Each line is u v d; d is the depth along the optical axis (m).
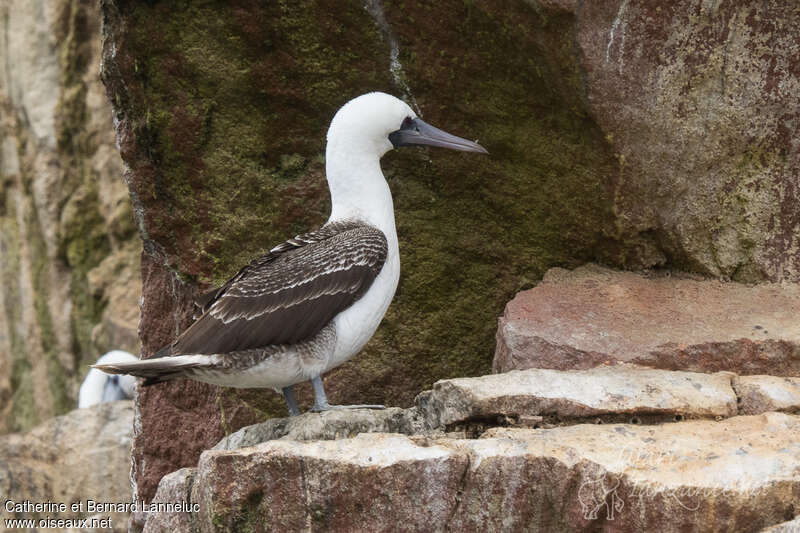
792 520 8.31
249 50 12.62
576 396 10.07
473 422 10.16
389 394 13.41
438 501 9.10
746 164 12.77
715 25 12.25
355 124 11.12
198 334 10.03
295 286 10.29
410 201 13.28
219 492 9.20
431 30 12.41
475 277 13.39
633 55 12.16
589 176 12.77
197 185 12.97
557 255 13.30
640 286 12.91
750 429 9.53
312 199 13.12
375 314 10.80
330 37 12.54
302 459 9.12
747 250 12.90
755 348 11.34
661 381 10.45
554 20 11.94
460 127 12.90
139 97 12.67
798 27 12.34
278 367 10.26
